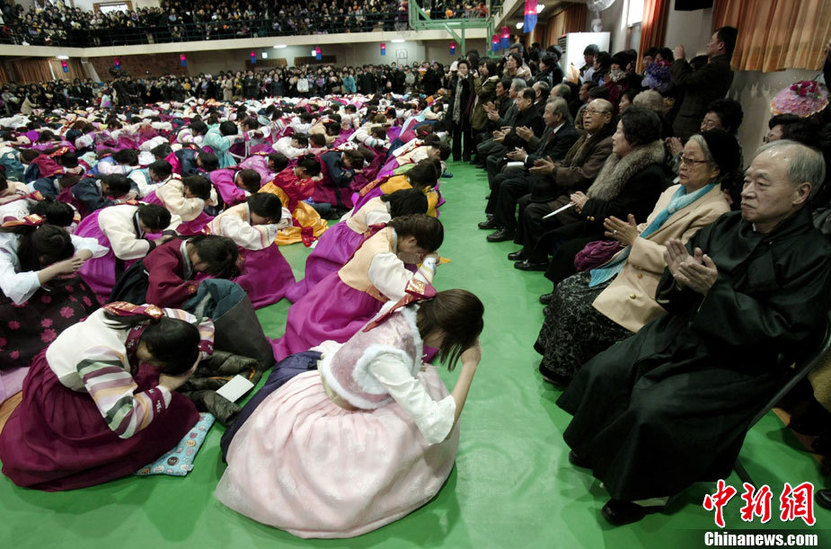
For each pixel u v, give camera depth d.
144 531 1.67
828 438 1.89
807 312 1.38
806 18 3.44
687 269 1.49
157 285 2.30
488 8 13.89
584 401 1.72
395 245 2.45
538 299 3.14
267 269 3.23
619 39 8.22
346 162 4.89
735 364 1.55
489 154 5.96
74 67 22.41
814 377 1.73
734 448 1.55
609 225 2.02
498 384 2.35
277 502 1.63
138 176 4.53
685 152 1.98
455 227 4.56
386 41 21.95
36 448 1.81
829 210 1.94
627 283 2.05
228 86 18.44
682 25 5.76
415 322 1.52
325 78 18.66
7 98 16.50
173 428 1.98
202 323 2.07
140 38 21.88
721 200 1.95
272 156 4.37
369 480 1.56
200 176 3.83
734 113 2.67
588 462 1.87
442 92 11.27
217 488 1.76
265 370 2.48
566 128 3.93
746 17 4.16
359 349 1.57
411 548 1.58
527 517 1.68
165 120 10.85
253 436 1.70
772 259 1.47
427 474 1.69
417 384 1.52
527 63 9.56
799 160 1.39
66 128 9.07
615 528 1.63
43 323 2.54
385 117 7.84
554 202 3.37
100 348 1.67
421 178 3.52
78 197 3.98
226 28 21.34
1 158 5.87
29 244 2.49
